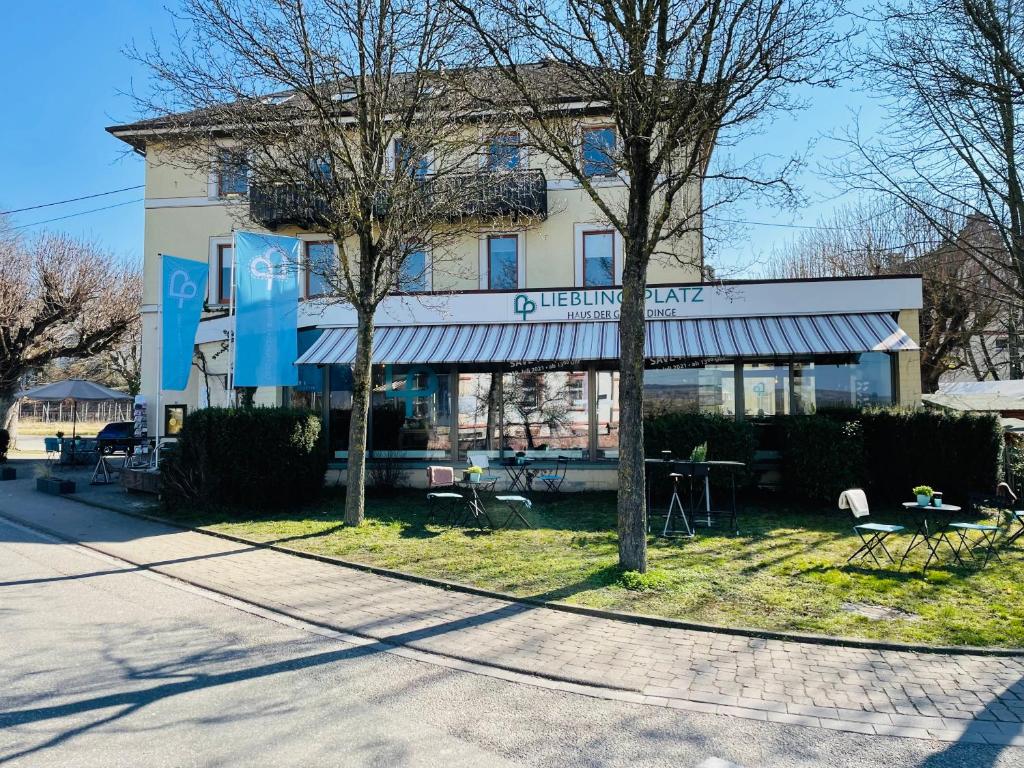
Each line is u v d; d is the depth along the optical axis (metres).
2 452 26.91
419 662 5.95
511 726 4.74
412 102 11.46
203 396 23.16
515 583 8.19
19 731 4.51
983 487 12.59
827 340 14.24
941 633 6.53
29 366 29.69
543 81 9.30
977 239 14.45
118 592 8.07
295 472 13.32
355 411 11.83
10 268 27.78
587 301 16.22
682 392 15.52
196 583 8.44
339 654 6.12
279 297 13.91
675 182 9.18
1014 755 4.39
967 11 10.38
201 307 15.55
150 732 4.53
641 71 7.94
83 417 62.38
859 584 8.09
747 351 14.13
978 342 34.38
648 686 5.45
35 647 6.15
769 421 14.58
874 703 5.16
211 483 13.18
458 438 16.33
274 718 4.79
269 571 9.00
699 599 7.54
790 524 11.62
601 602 7.43
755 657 6.06
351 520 11.74
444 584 8.22
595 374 15.92
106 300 30.30
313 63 10.90
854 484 12.87
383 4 10.74
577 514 12.74
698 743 4.53
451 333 16.28
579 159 8.99
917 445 13.03
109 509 13.91
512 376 16.27
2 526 12.45
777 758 4.34
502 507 13.46
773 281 15.39
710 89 8.26
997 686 5.46
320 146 11.51
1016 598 7.60
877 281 15.08
